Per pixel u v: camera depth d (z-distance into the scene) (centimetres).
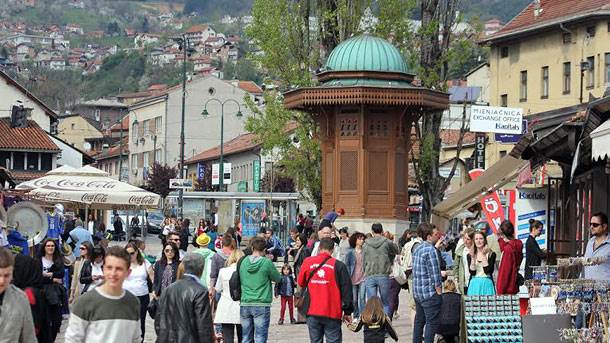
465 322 2039
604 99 2042
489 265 2341
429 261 2297
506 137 4341
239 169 12669
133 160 16012
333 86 4569
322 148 4712
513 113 4153
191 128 14925
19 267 1703
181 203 8344
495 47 9500
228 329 2323
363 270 2795
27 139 10781
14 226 3039
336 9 5641
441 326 2233
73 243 3625
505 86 9388
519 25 9144
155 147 14462
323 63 5709
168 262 2431
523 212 3381
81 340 1303
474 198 3609
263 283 2216
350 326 2061
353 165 4622
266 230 4312
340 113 4634
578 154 2225
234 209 8194
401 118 4628
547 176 3325
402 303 4100
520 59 9206
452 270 2641
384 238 2784
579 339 1919
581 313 1961
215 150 13838
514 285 2311
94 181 4459
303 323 3322
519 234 3375
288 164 5684
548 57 8862
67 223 5262
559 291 1977
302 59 5750
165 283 2411
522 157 2941
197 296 1581
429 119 5544
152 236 10200
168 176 13162
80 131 19700
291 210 7969
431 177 5534
